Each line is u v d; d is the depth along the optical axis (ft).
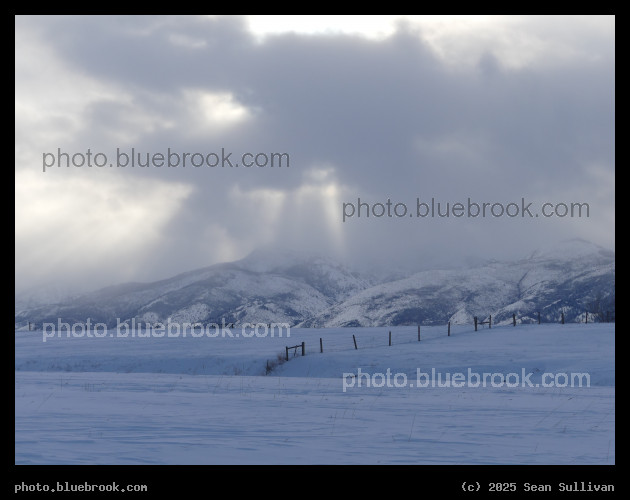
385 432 50.03
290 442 44.75
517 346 159.74
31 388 86.74
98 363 169.89
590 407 68.64
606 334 171.53
